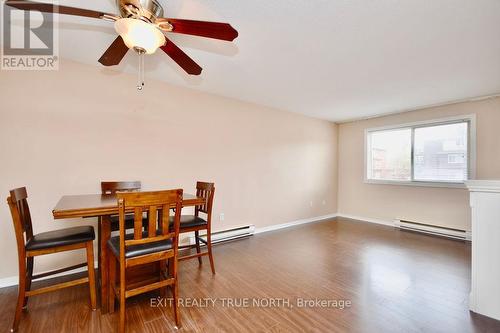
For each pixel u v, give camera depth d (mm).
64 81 2381
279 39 1973
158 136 2934
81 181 2465
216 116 3432
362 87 3090
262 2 1542
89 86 2504
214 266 2582
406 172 4316
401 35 1898
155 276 2080
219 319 1690
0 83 2127
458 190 3664
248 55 2254
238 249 3129
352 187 5113
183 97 3131
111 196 2139
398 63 2396
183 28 1427
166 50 1690
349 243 3381
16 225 1538
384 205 4559
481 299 1770
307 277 2334
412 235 3793
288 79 2846
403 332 1573
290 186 4418
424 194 4035
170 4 1558
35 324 1620
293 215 4473
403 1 1515
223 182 3510
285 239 3568
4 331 1554
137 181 2631
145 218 2363
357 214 5008
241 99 3656
